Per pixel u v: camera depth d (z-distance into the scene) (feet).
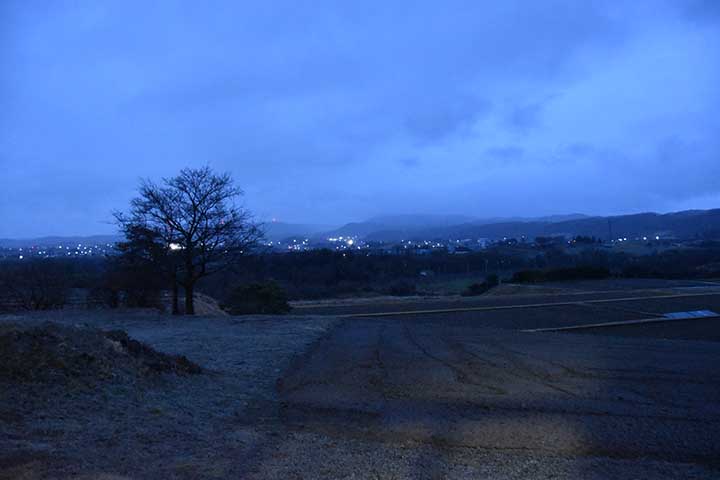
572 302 94.02
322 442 18.78
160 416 20.45
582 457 17.58
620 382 29.76
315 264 208.13
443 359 36.94
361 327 56.90
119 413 20.08
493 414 22.62
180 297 107.34
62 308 90.99
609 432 20.11
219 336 46.65
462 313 83.05
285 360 35.42
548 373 31.99
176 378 26.53
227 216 79.30
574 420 21.67
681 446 18.76
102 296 92.48
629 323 70.79
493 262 244.22
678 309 83.35
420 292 172.04
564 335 52.85
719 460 17.61
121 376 23.95
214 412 22.09
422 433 19.95
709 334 62.95
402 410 23.27
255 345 41.45
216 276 118.21
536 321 73.20
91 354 24.52
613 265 220.23
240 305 86.63
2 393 19.27
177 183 83.41
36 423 17.65
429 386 28.19
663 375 31.81
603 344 45.70
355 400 25.09
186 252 76.33
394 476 15.60
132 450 16.49
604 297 101.19
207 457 16.55
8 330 23.59
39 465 14.33
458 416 22.29
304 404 24.27
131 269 77.25
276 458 16.89
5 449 15.06
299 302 114.62
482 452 17.93
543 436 19.57
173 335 47.32
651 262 212.23
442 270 233.55
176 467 15.42
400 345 43.75
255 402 24.61
